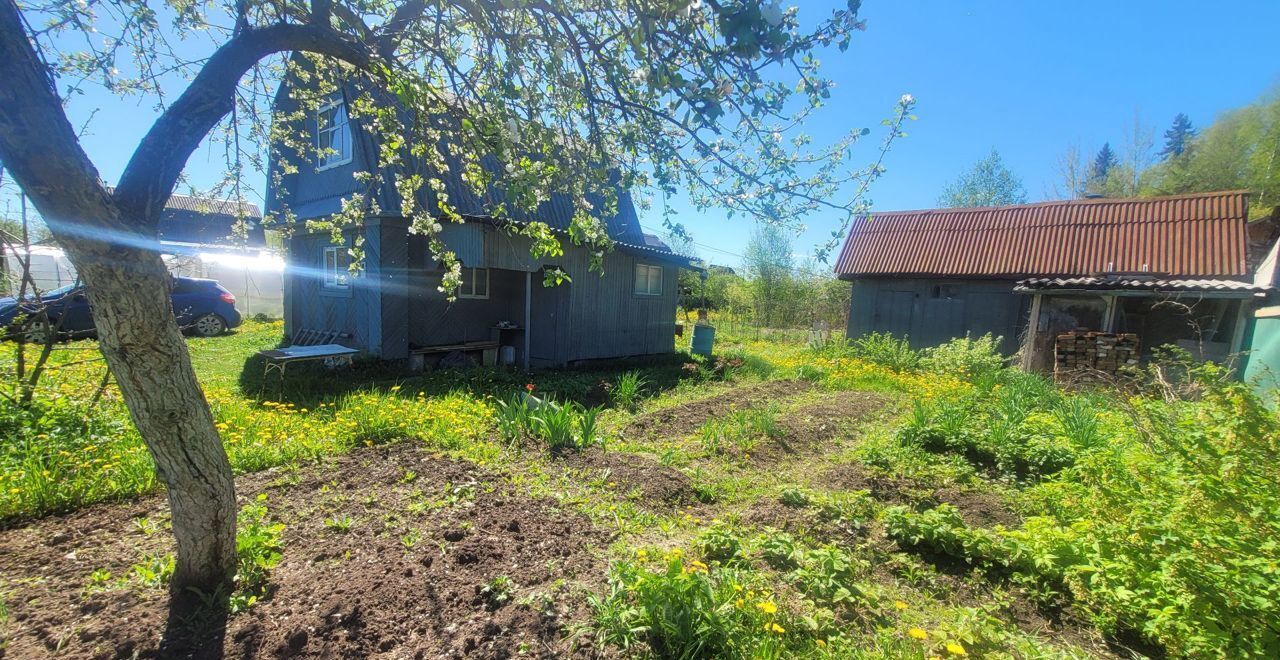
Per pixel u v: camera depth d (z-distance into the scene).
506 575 2.77
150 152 1.94
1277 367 6.43
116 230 1.84
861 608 2.74
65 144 1.71
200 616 2.32
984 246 13.11
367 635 2.27
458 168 8.88
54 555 2.85
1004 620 2.73
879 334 13.98
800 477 4.76
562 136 2.95
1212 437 2.61
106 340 1.96
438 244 3.64
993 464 5.32
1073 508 3.67
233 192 3.92
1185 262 10.79
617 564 2.74
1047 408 7.33
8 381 4.91
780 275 26.28
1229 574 2.22
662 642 2.30
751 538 3.42
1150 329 10.85
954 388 9.01
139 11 2.57
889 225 14.99
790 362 11.82
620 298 11.56
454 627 2.35
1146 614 2.54
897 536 3.48
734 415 6.38
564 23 2.31
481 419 5.70
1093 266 11.48
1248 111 27.66
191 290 13.57
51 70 1.98
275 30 2.21
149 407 2.10
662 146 2.59
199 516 2.36
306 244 11.03
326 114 9.17
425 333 9.76
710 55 1.99
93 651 2.10
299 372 8.00
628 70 2.33
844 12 1.84
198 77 2.06
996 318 12.59
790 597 2.72
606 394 7.93
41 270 13.43
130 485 3.65
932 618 2.73
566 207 10.45
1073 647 2.53
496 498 3.77
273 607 2.43
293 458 4.39
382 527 3.27
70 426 4.30
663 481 4.30
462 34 2.86
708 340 13.19
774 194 2.66
